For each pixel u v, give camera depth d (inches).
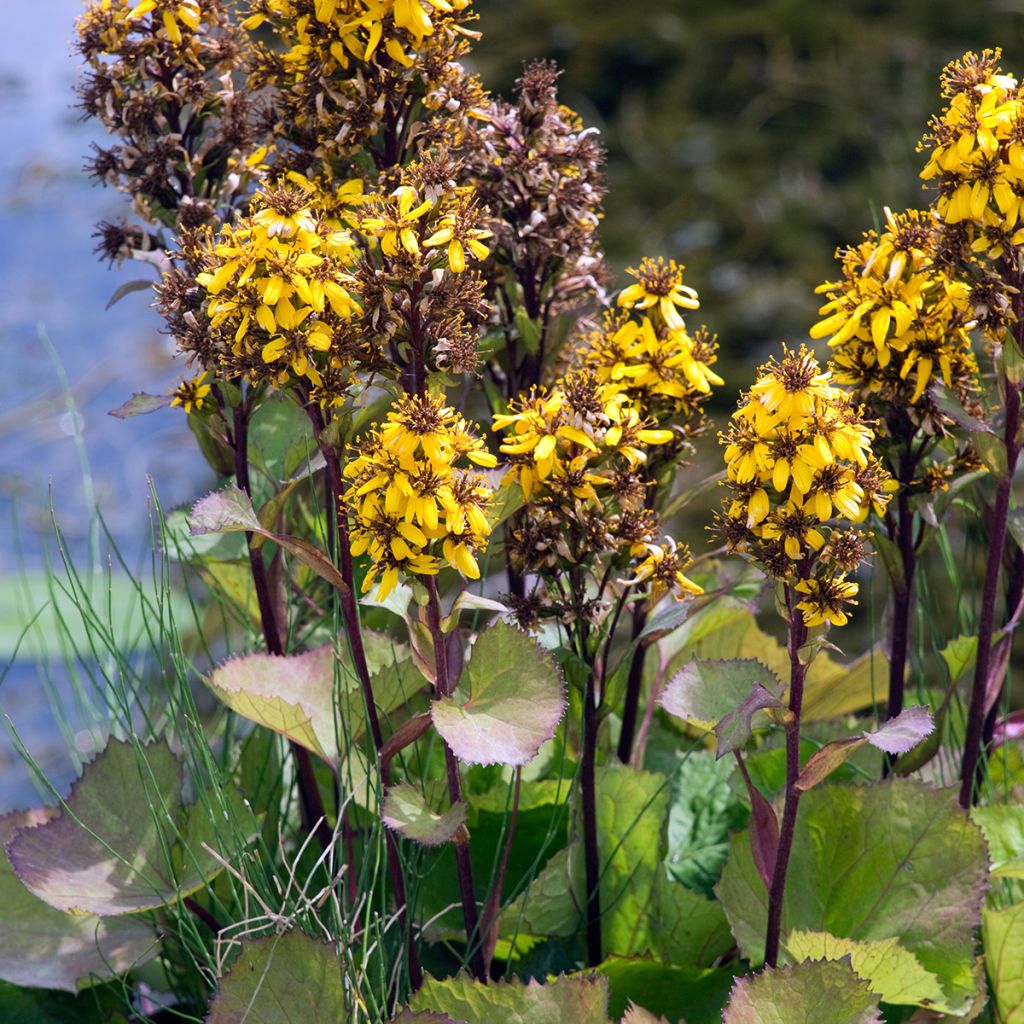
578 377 149.1
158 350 388.2
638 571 150.5
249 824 153.2
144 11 154.4
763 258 377.4
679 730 162.7
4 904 154.4
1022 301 149.6
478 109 154.3
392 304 147.0
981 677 153.3
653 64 446.6
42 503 322.3
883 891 152.0
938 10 460.8
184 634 172.6
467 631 156.8
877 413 151.7
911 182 397.1
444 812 147.6
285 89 154.3
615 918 154.7
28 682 284.0
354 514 147.6
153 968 157.1
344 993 148.4
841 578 145.9
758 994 147.6
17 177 439.2
